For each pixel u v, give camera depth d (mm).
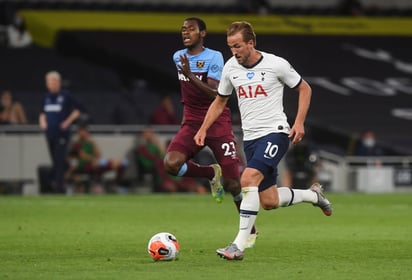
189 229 43781
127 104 98500
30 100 97375
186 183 78438
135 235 40438
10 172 78688
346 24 116875
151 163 77625
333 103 101062
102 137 78812
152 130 78000
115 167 77188
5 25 104375
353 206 62219
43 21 103312
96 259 31125
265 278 26188
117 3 111312
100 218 50469
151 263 29812
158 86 101438
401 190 83562
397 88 105688
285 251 33938
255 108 31438
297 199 34219
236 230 43219
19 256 32125
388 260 31000
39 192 79062
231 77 31734
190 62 38094
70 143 79375
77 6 109375
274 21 114812
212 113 32656
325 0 119688
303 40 112438
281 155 31453
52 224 46344
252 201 30547
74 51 103062
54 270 28078
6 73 100250
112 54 102062
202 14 112750
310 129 95625
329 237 39750
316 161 77500
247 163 31500
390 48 114000
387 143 93188
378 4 121062
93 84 100875
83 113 76625
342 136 95000
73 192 76562
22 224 46281
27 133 84438
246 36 30875
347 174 83500
